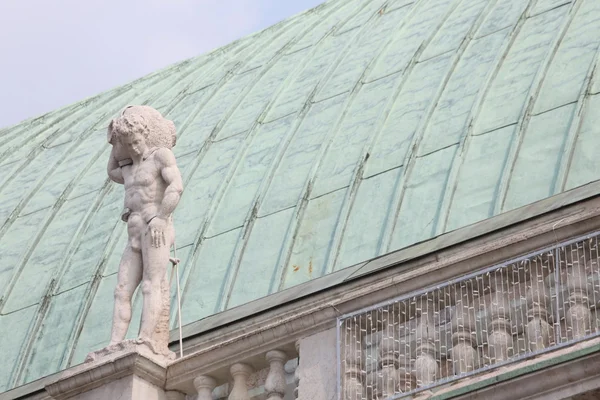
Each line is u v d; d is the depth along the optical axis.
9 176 45.56
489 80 38.50
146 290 32.25
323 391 29.17
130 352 30.97
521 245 28.34
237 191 40.09
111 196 42.69
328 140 39.78
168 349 32.44
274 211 38.88
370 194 37.56
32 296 40.66
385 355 29.17
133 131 33.19
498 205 35.25
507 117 37.22
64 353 38.72
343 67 42.41
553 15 39.66
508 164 36.03
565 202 33.06
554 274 28.08
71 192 43.59
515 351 28.33
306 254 37.28
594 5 39.28
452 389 27.53
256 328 33.69
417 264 33.25
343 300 29.59
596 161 35.03
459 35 40.84
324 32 45.06
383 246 36.12
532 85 37.53
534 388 26.61
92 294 39.78
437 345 28.92
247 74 44.91
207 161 41.56
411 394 28.34
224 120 42.84
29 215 43.44
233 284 37.62
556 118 36.44
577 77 37.16
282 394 30.05
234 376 30.67
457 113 38.16
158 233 32.59
